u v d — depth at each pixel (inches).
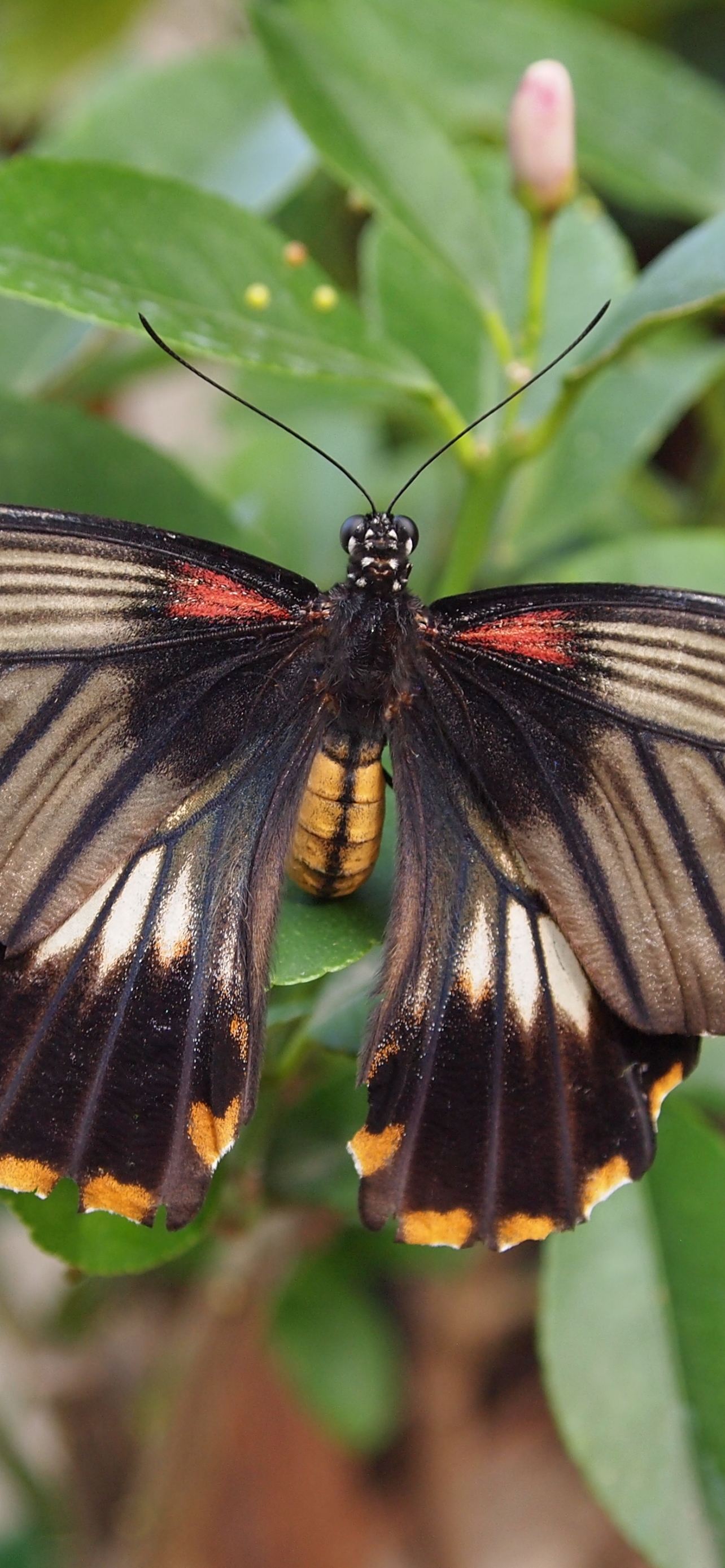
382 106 29.9
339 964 28.4
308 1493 33.1
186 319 29.1
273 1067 29.5
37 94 33.4
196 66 31.0
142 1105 28.4
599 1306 29.3
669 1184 29.4
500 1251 28.3
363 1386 32.0
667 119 31.5
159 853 28.6
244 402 28.9
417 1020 28.6
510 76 31.4
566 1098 28.4
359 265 33.0
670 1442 29.1
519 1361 33.7
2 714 28.3
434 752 28.8
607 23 33.7
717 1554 29.0
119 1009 28.5
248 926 28.5
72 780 28.4
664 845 28.3
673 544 30.1
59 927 28.4
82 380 30.9
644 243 34.4
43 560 28.3
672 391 30.9
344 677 28.6
